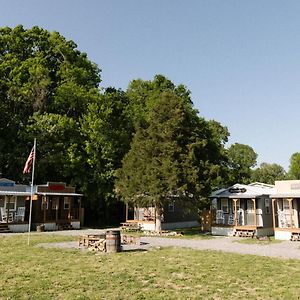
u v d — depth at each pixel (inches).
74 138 1595.7
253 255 764.6
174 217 1589.6
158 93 1887.3
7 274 548.4
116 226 1686.8
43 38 1841.8
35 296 428.8
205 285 490.9
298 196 1133.1
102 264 638.5
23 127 1569.9
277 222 1294.3
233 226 1282.0
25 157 1530.5
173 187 1192.8
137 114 1770.4
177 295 439.8
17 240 1005.8
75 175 1595.7
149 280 516.1
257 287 481.4
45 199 1421.0
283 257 742.5
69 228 1477.6
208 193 1254.9
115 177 1581.0
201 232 1392.7
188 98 1920.5
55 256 722.8
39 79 1641.2
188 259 700.7
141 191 1273.4
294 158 3582.7
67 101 1659.7
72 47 1883.6
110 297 428.5
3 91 1647.4
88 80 1873.8
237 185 1378.0
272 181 3307.1
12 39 1752.0
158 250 828.0
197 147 1269.7
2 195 1318.9
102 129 1585.9
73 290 458.0
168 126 1274.6
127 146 1676.9
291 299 423.8
